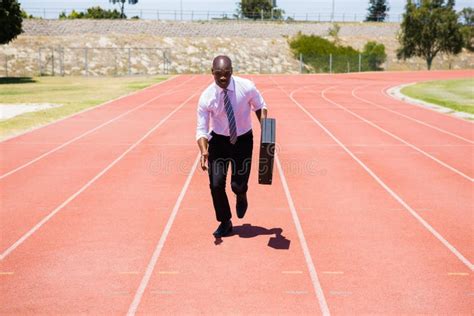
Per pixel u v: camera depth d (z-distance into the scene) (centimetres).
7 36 3862
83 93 2622
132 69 5222
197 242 554
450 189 794
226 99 502
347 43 6725
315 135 1336
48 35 5591
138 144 1200
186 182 833
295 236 574
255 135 1348
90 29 5794
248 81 514
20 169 938
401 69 6406
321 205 702
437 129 1445
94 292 433
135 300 418
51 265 493
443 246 545
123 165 970
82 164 980
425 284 449
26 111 1816
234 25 6431
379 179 857
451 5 6066
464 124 1548
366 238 570
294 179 852
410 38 6044
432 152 1107
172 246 542
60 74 4884
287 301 415
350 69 5919
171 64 5469
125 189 790
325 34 6794
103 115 1741
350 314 394
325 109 1967
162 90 2838
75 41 5500
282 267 484
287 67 5884
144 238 568
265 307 405
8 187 806
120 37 5734
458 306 408
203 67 5559
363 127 1485
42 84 3388
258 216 650
